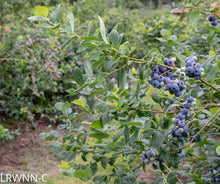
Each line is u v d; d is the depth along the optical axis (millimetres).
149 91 2334
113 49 1415
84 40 1362
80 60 5805
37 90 4793
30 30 5168
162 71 1604
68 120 2047
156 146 1690
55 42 5375
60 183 3396
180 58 2008
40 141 4539
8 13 6000
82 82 1451
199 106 1919
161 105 1998
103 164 2121
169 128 1849
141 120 1783
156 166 2184
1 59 4738
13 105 4969
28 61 4797
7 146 4293
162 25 5387
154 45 5727
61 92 5594
